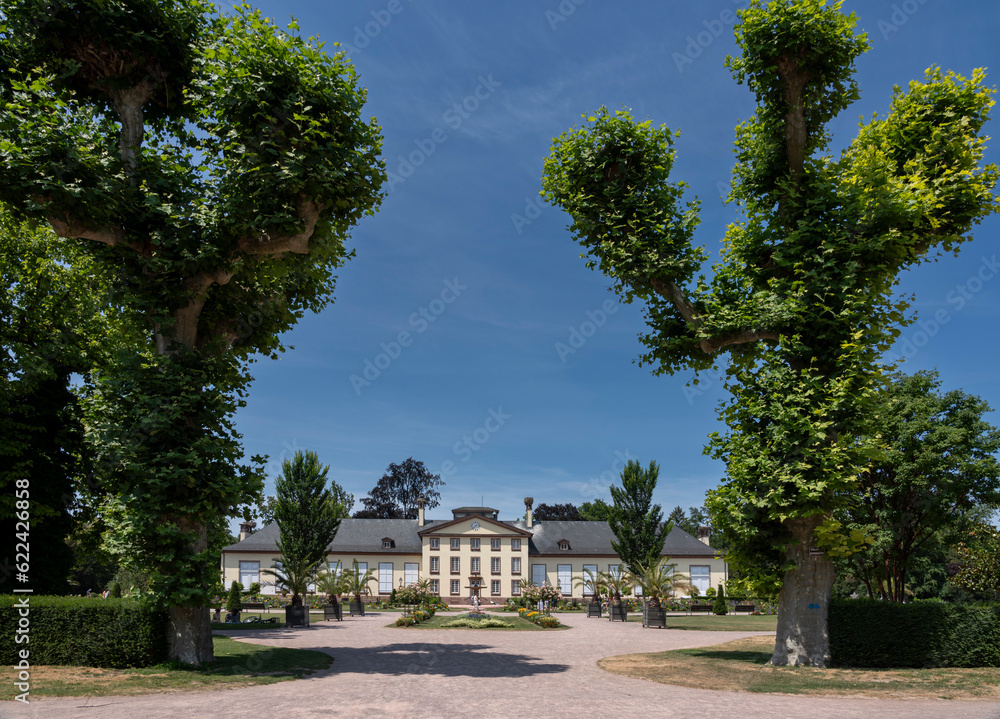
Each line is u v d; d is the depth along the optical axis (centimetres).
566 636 2467
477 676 1305
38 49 1447
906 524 2450
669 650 1873
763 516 1492
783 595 1504
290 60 1362
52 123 1256
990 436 2370
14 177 1257
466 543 5772
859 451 1373
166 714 884
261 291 1769
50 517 2141
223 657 1515
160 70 1555
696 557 5900
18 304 2145
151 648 1365
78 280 2181
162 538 1358
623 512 4300
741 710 952
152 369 1422
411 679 1252
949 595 4778
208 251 1398
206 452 1402
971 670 1371
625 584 3825
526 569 5762
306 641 2073
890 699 1079
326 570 3947
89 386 2073
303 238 1459
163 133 1733
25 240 2152
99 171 1341
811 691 1144
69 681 1172
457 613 4191
